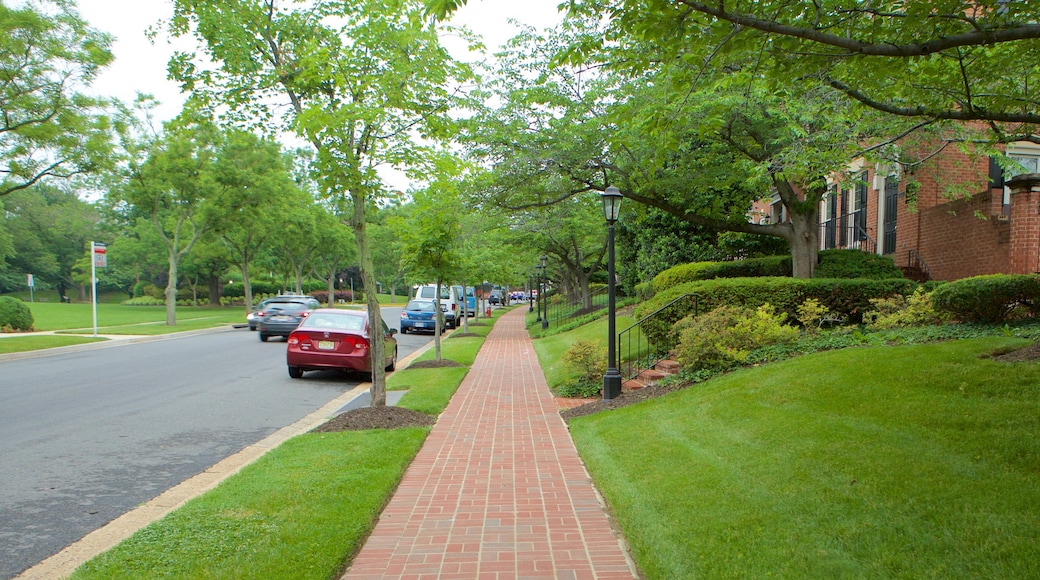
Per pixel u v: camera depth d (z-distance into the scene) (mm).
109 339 21938
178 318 37344
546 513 4969
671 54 5324
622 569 3961
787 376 7430
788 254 17969
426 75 7547
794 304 11250
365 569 3943
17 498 5477
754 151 11953
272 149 30359
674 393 8461
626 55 6488
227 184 29703
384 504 5160
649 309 11875
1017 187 10703
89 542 4469
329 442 6926
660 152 6469
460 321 34750
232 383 12336
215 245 41656
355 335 12555
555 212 22844
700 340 9109
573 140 12570
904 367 6789
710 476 5098
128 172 27984
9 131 16719
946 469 4402
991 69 6539
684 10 4699
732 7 4863
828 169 8406
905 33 5266
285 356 17156
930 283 11484
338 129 7375
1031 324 8383
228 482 5438
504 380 12734
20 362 15438
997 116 5938
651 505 4805
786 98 8812
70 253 70625
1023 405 5285
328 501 4934
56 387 11445
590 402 9867
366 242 8414
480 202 14078
